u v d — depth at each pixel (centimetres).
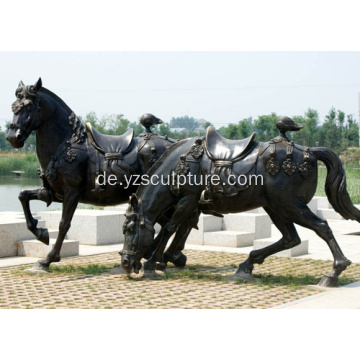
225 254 1063
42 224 1106
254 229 1230
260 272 876
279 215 768
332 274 752
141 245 789
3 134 5350
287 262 977
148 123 881
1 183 3284
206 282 782
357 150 5247
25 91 797
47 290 722
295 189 753
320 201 1902
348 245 1198
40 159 846
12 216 1116
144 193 808
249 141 770
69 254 1008
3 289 726
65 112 848
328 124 5641
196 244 1200
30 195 857
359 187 2664
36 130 836
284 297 687
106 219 1171
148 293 706
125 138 866
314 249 1138
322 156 764
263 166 758
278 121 764
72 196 841
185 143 817
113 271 862
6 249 987
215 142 795
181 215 809
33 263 923
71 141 842
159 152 859
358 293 707
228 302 656
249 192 762
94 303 648
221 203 781
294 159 752
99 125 4769
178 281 789
